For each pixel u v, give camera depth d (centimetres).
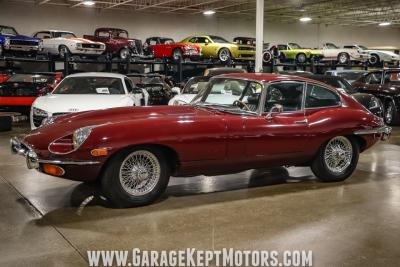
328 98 579
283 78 539
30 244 368
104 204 479
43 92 1204
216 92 577
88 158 432
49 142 440
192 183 579
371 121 593
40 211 456
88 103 804
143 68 2586
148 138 446
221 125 483
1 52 1655
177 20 2764
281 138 522
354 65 2388
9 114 1179
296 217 442
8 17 2297
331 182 589
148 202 471
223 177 614
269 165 535
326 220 434
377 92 1300
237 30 2981
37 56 1800
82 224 417
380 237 390
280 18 2961
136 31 2647
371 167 694
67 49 1744
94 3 2291
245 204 485
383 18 2998
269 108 523
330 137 560
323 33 3334
